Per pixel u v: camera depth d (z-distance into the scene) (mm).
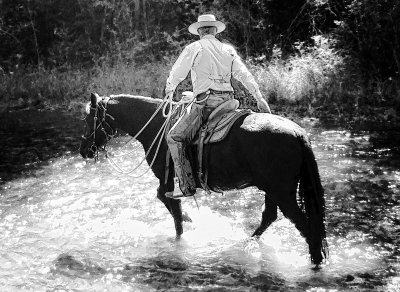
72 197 7523
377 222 6164
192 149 5391
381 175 7820
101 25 18391
